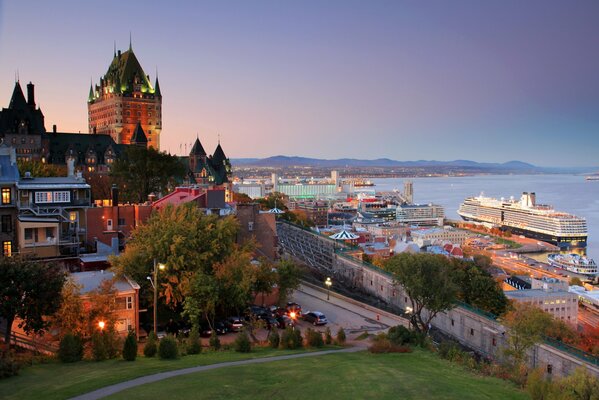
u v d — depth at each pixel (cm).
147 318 7188
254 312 7931
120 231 9256
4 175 8075
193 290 6894
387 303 12331
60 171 17525
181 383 3675
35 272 4891
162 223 7638
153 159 14838
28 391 3431
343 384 3844
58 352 4666
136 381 3794
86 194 8956
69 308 5206
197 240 7456
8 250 7925
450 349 6216
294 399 3381
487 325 8950
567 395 3797
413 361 5525
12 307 4719
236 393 3447
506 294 14525
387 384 3953
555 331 9756
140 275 7044
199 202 10469
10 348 4894
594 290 19962
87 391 3425
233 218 8594
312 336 6234
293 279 8394
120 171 14750
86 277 6769
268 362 4797
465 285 11012
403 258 8612
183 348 5347
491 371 5472
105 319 5381
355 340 7206
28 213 8069
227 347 5728
